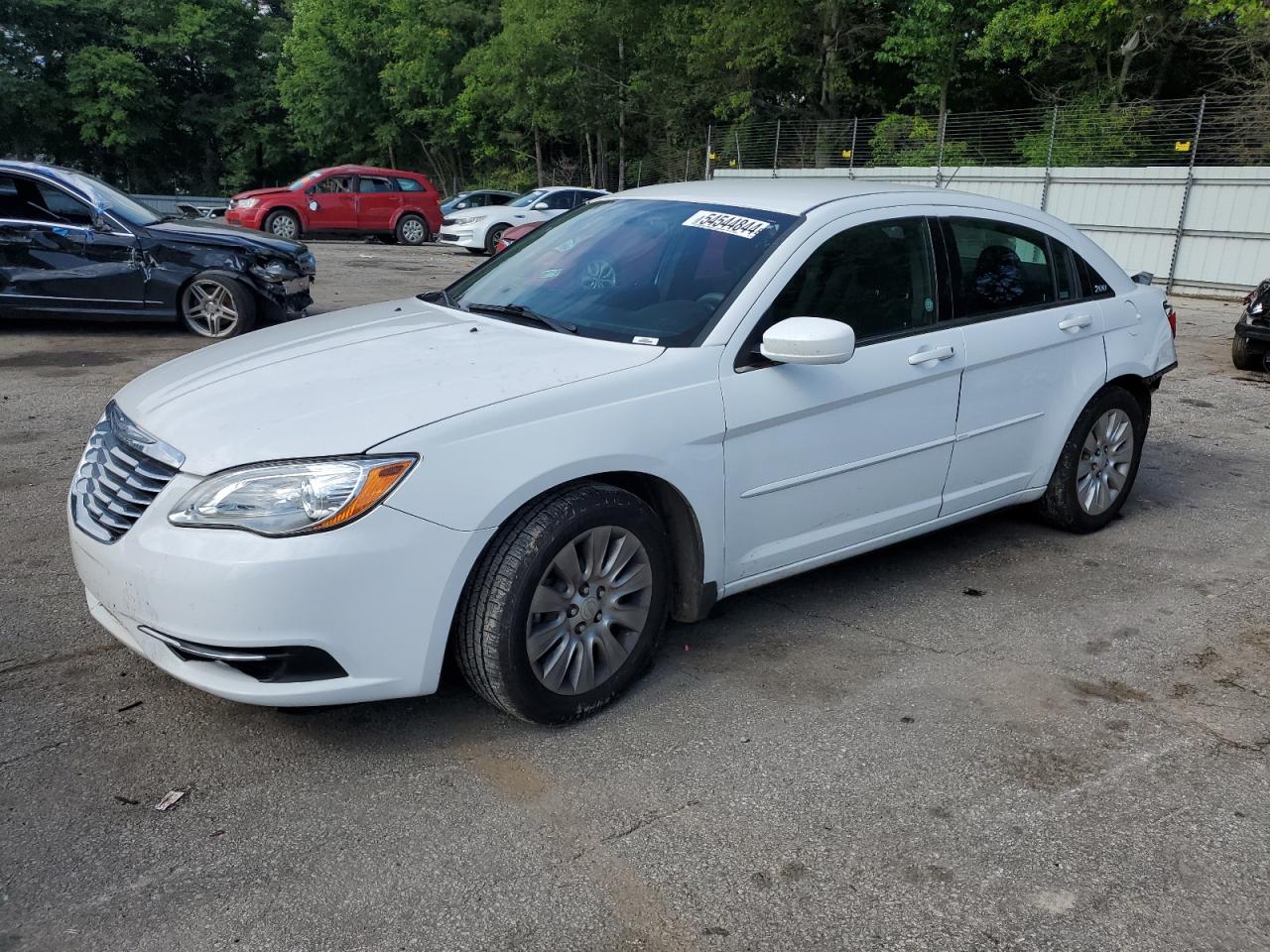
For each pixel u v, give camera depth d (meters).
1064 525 4.97
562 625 3.08
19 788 2.79
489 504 2.87
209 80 46.84
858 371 3.72
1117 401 4.93
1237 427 7.56
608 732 3.15
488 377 3.11
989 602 4.21
